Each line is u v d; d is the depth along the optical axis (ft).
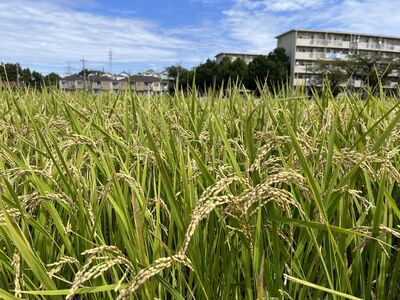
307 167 3.88
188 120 10.08
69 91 23.80
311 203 4.90
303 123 9.89
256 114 10.16
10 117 12.05
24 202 4.82
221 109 11.44
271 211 4.45
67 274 5.25
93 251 3.75
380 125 7.57
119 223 5.09
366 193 6.27
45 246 5.30
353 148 6.26
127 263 3.80
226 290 4.56
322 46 284.20
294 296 4.56
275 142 4.94
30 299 4.61
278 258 4.31
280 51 277.64
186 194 4.91
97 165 6.52
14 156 5.64
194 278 4.98
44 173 5.28
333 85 13.42
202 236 4.95
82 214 4.99
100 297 4.94
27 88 18.88
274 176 3.66
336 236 4.48
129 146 7.29
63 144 5.63
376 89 11.53
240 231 4.09
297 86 13.17
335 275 4.68
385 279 4.98
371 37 294.25
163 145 6.95
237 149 7.10
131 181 4.87
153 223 5.05
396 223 5.71
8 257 4.77
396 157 6.92
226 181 3.73
